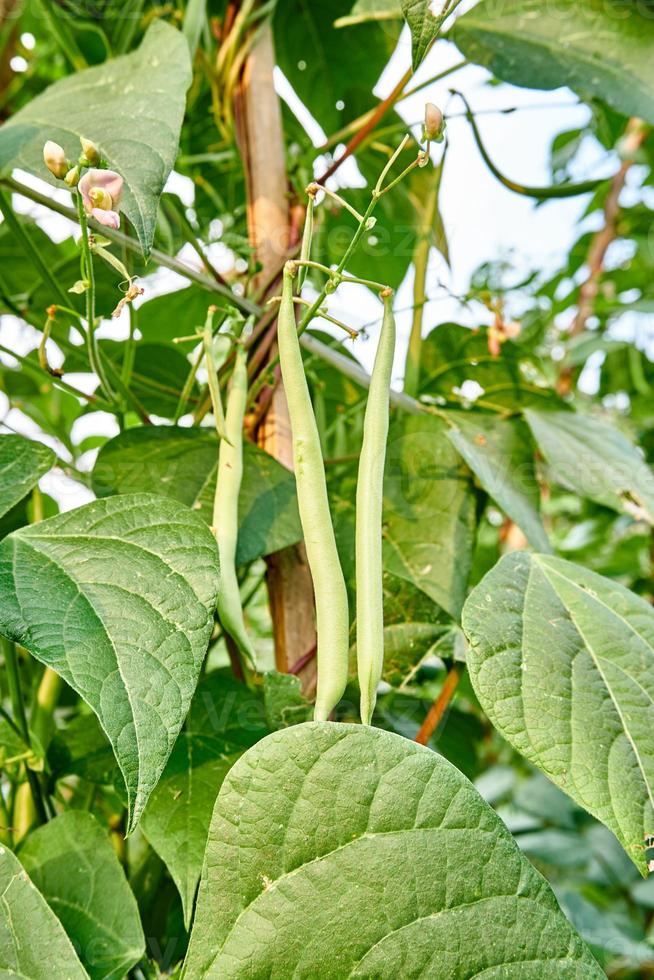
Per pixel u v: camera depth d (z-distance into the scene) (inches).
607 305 51.1
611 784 19.4
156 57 22.4
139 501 20.4
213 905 18.6
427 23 20.4
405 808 18.7
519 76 24.6
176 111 20.7
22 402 31.3
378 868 18.6
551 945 18.5
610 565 50.8
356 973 18.3
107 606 19.0
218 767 21.6
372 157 30.4
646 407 51.8
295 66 32.4
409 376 27.5
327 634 19.8
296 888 18.6
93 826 21.5
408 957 18.3
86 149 19.4
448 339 28.7
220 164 31.4
